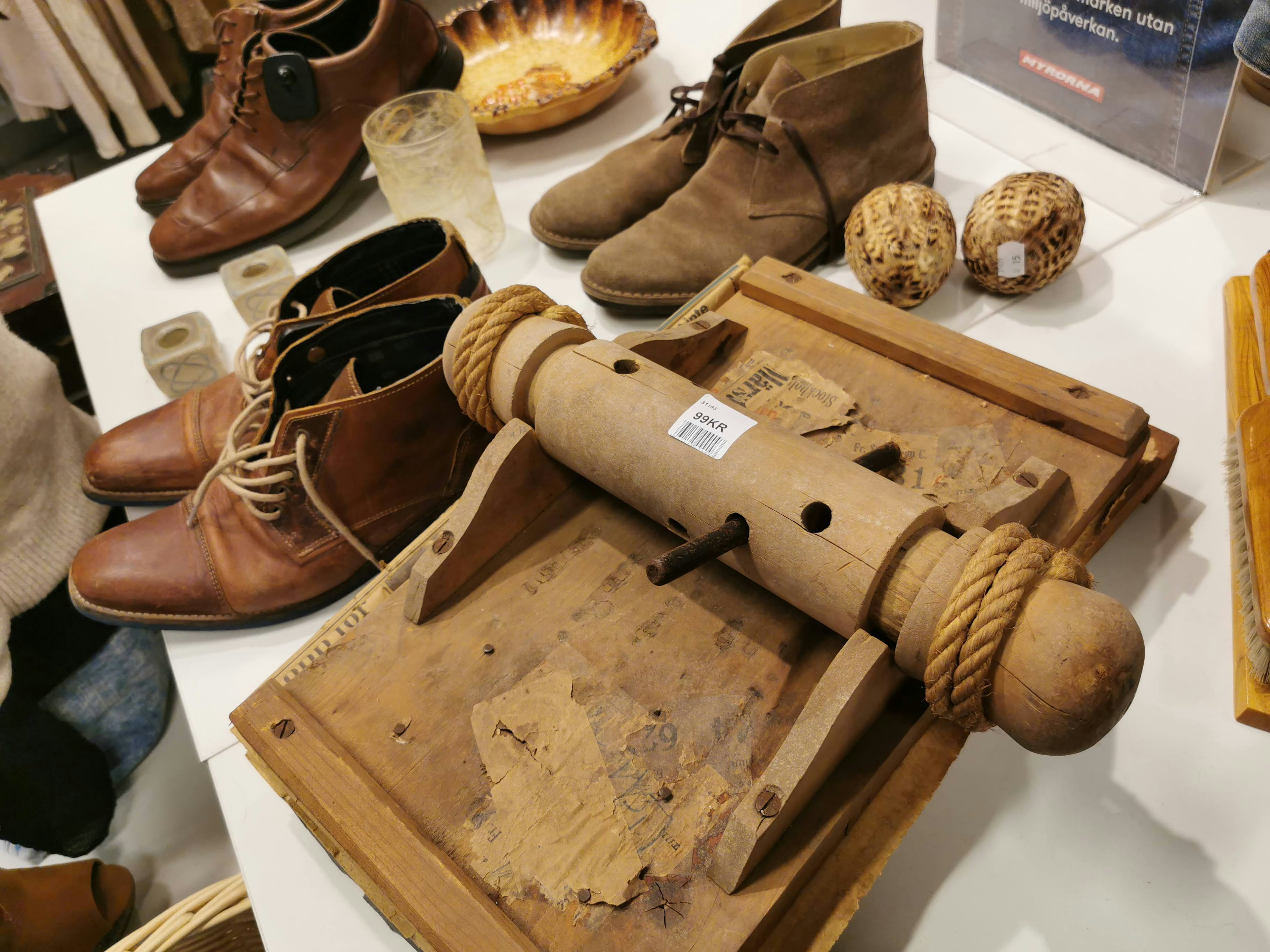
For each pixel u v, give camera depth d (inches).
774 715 20.9
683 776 20.3
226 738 29.0
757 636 22.3
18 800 39.5
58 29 63.5
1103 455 24.9
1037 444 25.3
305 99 41.4
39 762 39.7
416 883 19.1
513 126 46.8
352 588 31.7
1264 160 38.0
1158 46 35.2
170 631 31.7
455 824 20.4
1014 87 43.1
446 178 39.9
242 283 41.3
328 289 34.1
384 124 41.8
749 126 36.1
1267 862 22.4
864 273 33.2
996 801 24.4
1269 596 22.0
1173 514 28.5
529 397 24.8
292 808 22.4
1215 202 37.4
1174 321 33.6
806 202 36.1
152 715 45.7
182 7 68.0
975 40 43.6
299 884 25.0
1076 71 39.5
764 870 18.9
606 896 18.9
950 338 27.8
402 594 24.5
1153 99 36.9
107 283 46.1
